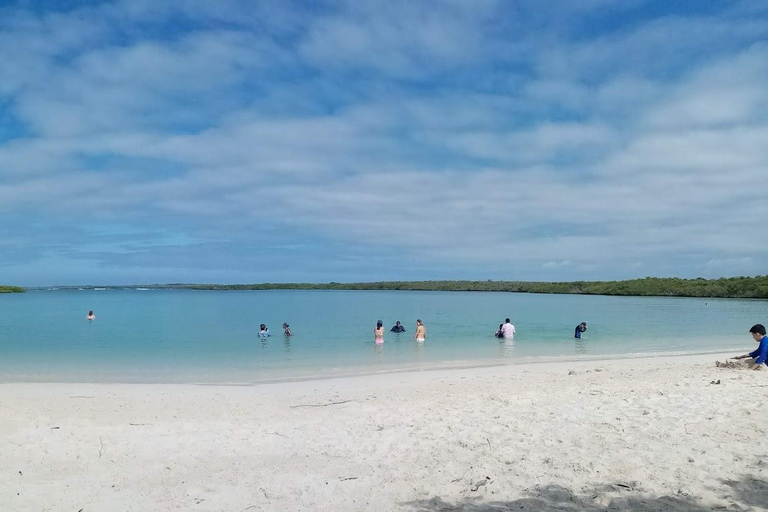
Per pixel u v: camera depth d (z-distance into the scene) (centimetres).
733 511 570
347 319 4538
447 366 2044
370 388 1500
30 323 4159
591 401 1130
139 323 4144
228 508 641
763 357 1556
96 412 1167
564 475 698
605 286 12206
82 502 664
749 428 870
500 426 949
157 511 636
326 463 791
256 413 1148
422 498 649
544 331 3478
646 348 2614
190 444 891
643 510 580
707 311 5572
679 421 927
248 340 2975
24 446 879
